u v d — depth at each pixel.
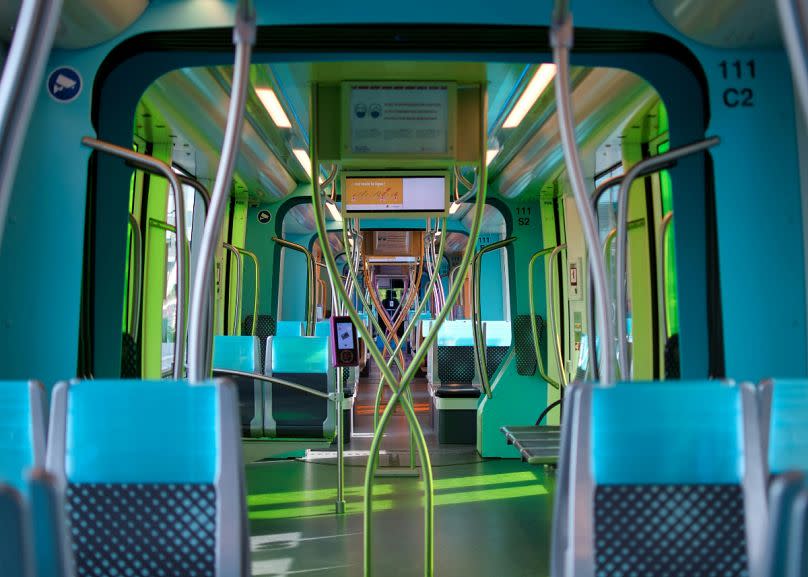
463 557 3.92
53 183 2.90
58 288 2.89
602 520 1.67
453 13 2.94
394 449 7.30
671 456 1.67
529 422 6.96
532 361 7.00
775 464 1.82
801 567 1.08
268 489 5.53
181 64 3.22
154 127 4.77
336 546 4.09
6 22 2.56
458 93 3.74
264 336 8.45
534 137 5.64
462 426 7.62
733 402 1.68
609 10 2.95
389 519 4.69
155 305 4.90
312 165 3.41
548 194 7.22
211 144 5.39
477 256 7.03
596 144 5.06
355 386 8.72
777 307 2.90
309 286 9.20
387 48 3.16
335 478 5.93
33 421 1.78
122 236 3.23
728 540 1.68
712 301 3.05
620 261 2.71
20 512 0.98
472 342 8.42
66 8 2.58
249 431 6.48
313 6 2.94
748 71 2.98
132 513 1.69
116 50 3.09
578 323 6.94
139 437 1.69
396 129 3.61
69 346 2.88
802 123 2.94
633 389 1.67
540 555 3.96
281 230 8.69
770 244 2.92
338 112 3.77
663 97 3.24
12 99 1.60
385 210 4.20
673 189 3.18
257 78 4.47
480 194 3.44
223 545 1.66
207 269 1.83
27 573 1.00
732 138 2.95
